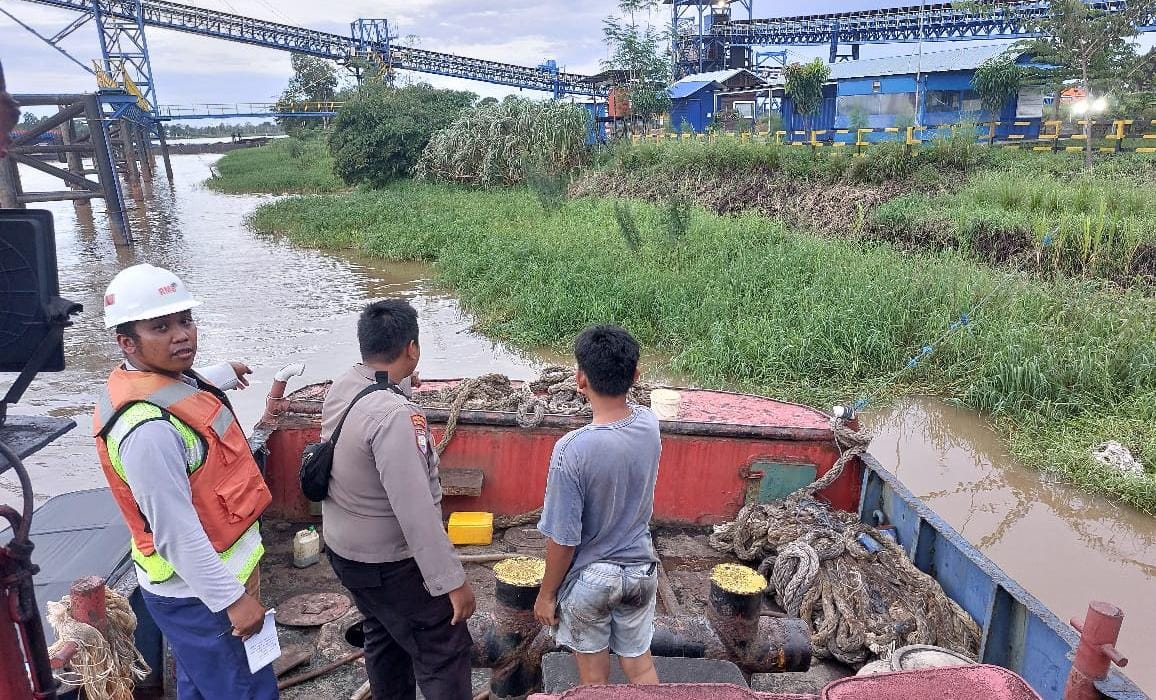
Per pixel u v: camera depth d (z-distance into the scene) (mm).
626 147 25359
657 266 13797
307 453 2525
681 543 4539
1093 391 8477
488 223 19375
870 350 9656
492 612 3795
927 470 7453
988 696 1758
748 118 32906
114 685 2451
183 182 45844
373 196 26578
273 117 49062
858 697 1753
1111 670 2453
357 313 12945
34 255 1803
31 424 1945
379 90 33500
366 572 2441
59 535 3795
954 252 13492
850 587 3756
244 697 2373
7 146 1437
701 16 40562
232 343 11086
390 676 2770
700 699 1830
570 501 2299
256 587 2514
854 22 37156
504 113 27297
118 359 10102
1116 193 14102
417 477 2309
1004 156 19109
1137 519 6523
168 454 2102
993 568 3463
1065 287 10867
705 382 9484
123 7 41281
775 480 4602
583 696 1831
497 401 4641
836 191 18359
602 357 2273
